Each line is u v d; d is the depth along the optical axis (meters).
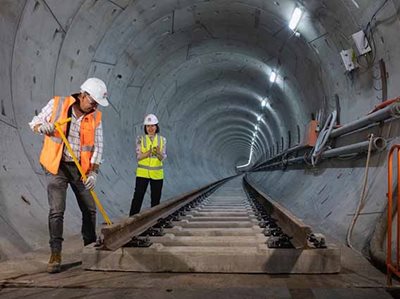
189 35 13.06
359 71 7.61
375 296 3.07
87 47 8.75
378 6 6.21
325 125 9.51
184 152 24.72
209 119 27.94
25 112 6.55
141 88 13.45
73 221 6.47
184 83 17.52
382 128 6.35
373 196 5.48
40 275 3.76
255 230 5.70
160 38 12.04
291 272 3.80
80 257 4.62
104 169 10.15
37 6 6.47
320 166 9.92
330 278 3.63
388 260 3.36
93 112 4.23
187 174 23.84
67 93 8.27
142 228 5.50
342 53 7.79
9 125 5.98
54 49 7.48
